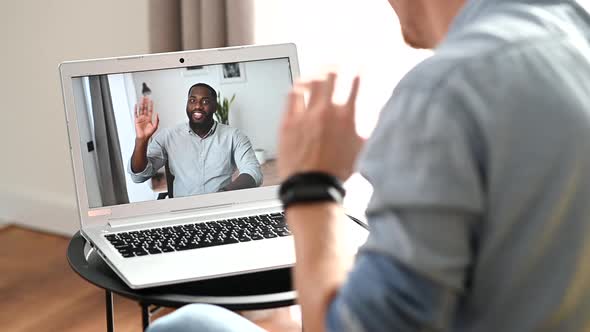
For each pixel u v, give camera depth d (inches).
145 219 51.9
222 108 53.8
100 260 47.8
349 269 25.1
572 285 22.7
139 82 52.7
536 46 23.3
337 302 23.1
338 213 26.7
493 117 21.7
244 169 53.8
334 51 75.7
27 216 106.3
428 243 21.3
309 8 75.8
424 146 21.7
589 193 22.6
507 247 22.3
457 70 22.2
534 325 22.7
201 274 43.0
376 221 22.7
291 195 26.7
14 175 106.1
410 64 72.6
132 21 91.0
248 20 74.0
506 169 21.7
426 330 21.5
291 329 82.3
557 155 22.0
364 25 73.7
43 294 90.2
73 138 51.6
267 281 44.9
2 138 105.3
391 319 21.6
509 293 22.5
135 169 52.4
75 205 102.2
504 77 22.2
